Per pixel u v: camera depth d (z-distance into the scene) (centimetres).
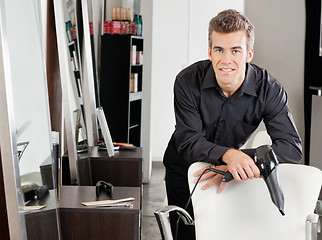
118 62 578
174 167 341
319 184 251
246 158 246
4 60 190
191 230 341
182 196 340
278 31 632
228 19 259
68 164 352
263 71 295
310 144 627
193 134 288
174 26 756
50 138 247
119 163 385
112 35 579
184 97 293
